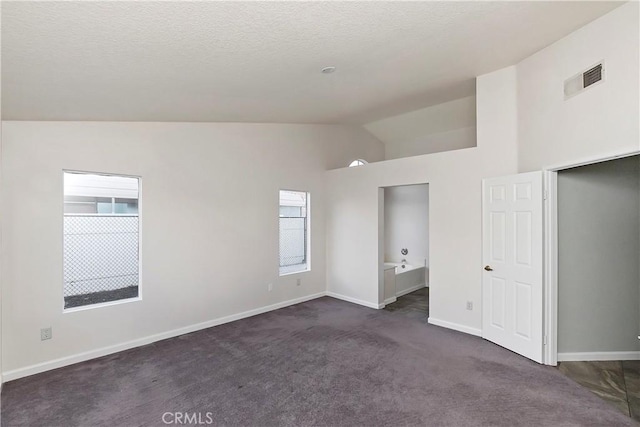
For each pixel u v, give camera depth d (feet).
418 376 9.78
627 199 10.93
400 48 8.75
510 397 8.64
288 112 14.34
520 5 7.43
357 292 18.01
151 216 12.55
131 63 6.61
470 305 13.32
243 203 15.52
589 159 8.87
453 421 7.66
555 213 10.56
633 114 7.69
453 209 13.84
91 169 11.08
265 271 16.46
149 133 12.46
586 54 8.91
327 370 10.19
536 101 10.91
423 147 22.12
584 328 10.85
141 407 8.27
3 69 5.89
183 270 13.41
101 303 11.62
